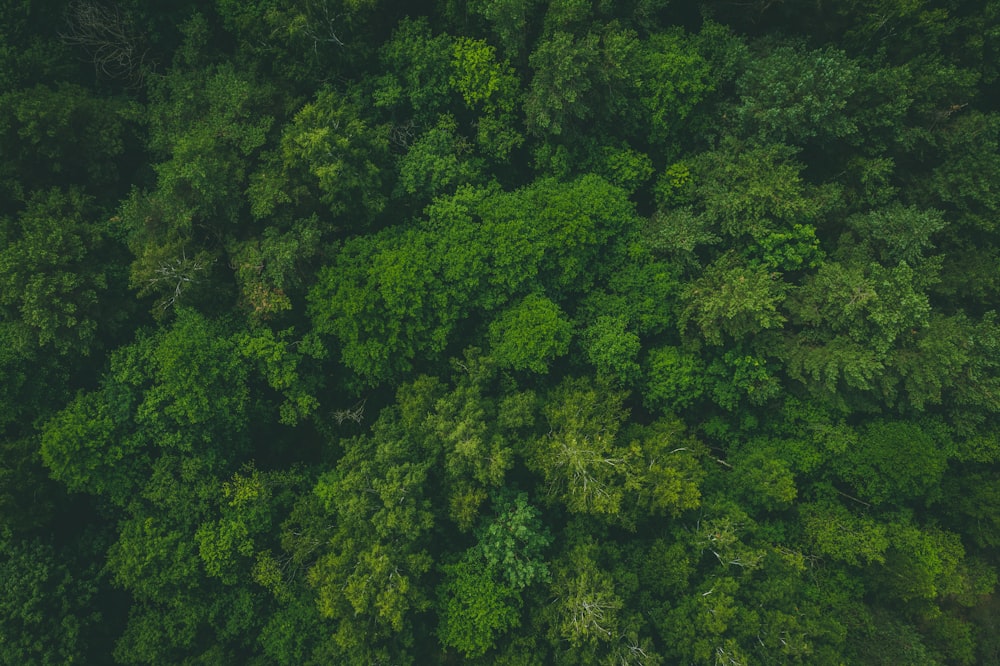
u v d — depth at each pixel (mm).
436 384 28844
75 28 29281
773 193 27906
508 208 29188
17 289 25672
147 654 27953
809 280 28938
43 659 27094
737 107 29312
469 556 28031
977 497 29719
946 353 27625
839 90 27844
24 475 27812
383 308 28078
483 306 29406
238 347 28234
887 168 28672
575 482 26781
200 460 28531
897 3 27844
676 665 28109
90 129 27938
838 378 29062
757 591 27266
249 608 28859
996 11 27203
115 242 28922
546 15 28797
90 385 29875
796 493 28688
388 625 26375
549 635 26656
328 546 28438
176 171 26500
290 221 28297
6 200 27797
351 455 27828
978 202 29094
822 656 26750
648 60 29344
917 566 28641
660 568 27875
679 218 29672
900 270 27547
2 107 26031
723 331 29266
